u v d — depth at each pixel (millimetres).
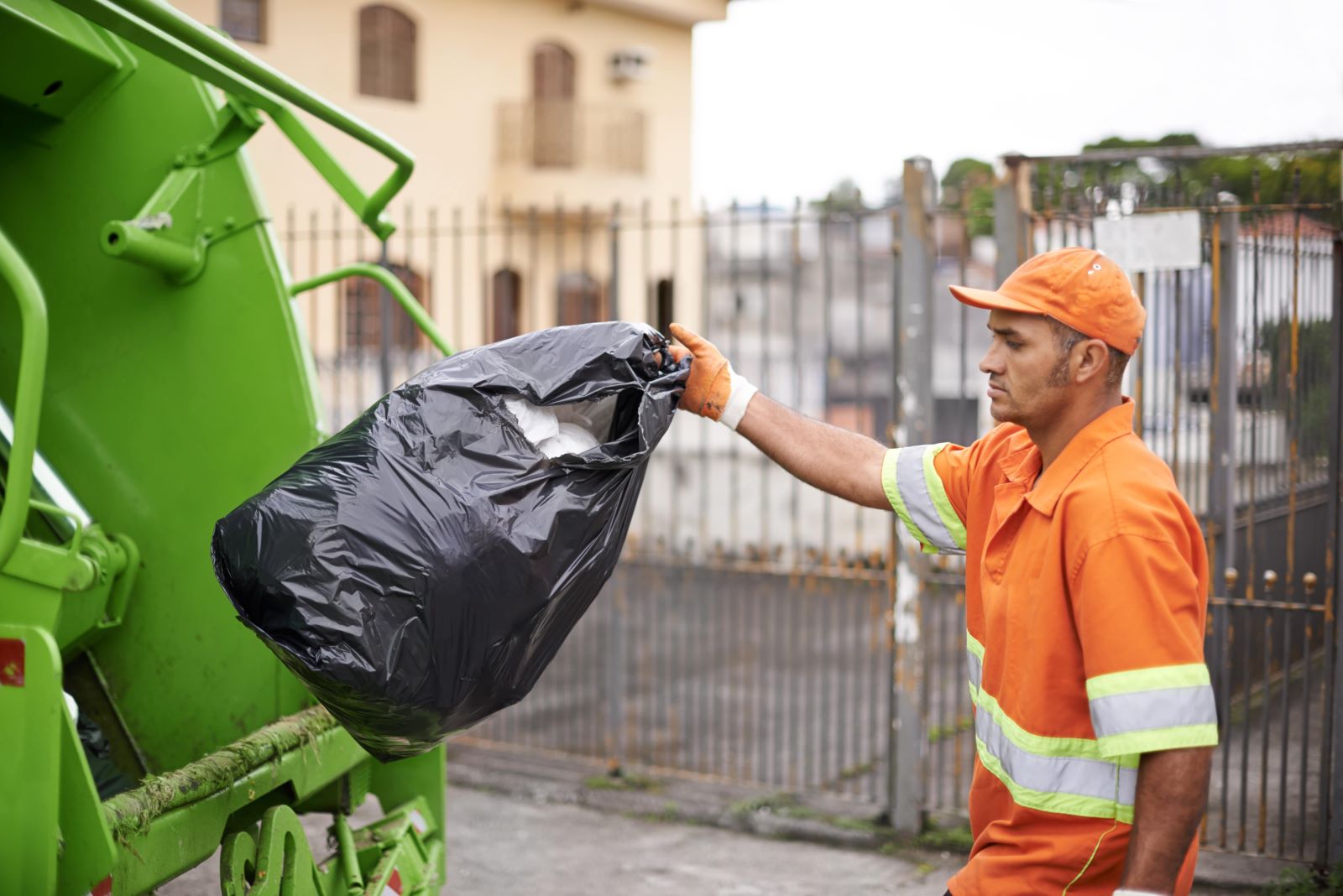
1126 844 2025
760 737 6020
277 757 2873
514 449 2373
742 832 4969
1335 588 4254
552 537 2324
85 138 3277
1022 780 2084
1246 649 4449
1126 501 1990
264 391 3203
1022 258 4617
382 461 2324
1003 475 2295
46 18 3008
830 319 5238
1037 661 2064
